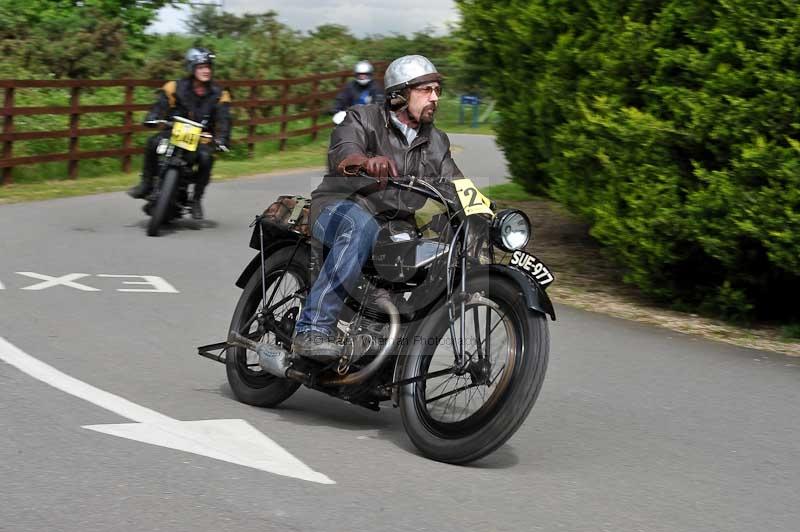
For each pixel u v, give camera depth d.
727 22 10.05
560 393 7.77
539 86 12.88
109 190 18.83
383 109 6.46
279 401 6.94
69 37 27.97
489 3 14.63
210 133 14.54
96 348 8.19
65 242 13.07
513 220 5.91
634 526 5.20
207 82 14.48
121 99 25.31
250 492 5.27
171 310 9.69
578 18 12.48
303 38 35.34
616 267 13.08
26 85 19.38
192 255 12.65
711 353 9.34
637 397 7.78
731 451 6.62
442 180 6.33
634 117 10.63
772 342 9.97
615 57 11.28
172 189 13.88
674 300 11.09
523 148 14.35
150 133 24.06
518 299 5.79
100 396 6.89
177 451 5.86
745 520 5.41
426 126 6.50
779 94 9.59
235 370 7.18
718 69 10.02
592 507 5.43
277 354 6.61
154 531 4.71
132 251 12.70
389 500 5.30
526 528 5.05
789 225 9.47
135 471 5.48
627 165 10.84
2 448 5.72
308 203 6.96
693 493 5.78
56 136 20.12
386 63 36.72
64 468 5.47
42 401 6.67
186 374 7.67
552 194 12.52
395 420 6.95
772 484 6.03
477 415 5.83
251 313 7.21
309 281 6.79
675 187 10.48
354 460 5.93
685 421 7.24
